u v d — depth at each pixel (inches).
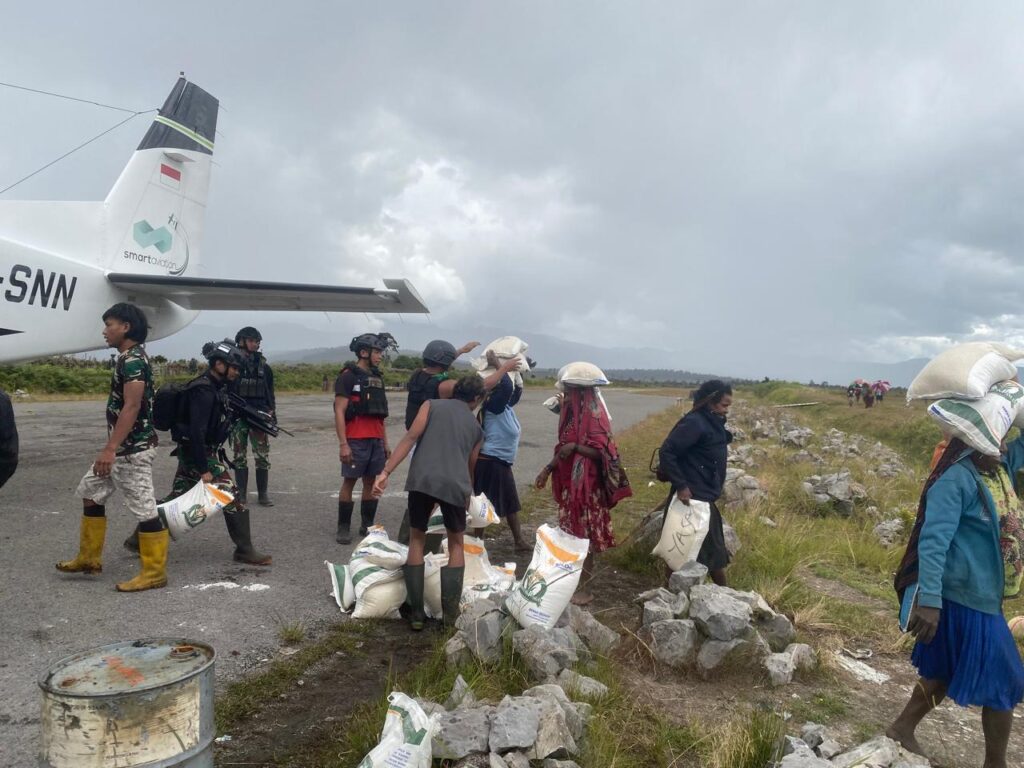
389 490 352.8
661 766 118.4
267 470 303.3
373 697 138.2
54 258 385.1
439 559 189.3
